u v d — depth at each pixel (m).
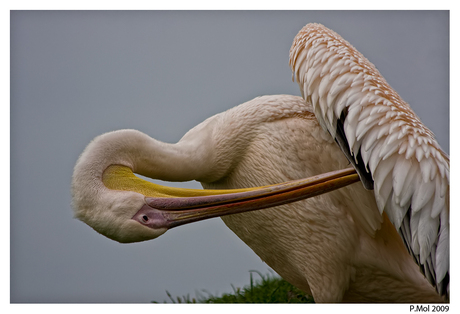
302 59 9.34
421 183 8.27
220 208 8.97
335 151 9.43
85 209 8.92
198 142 9.99
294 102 9.84
